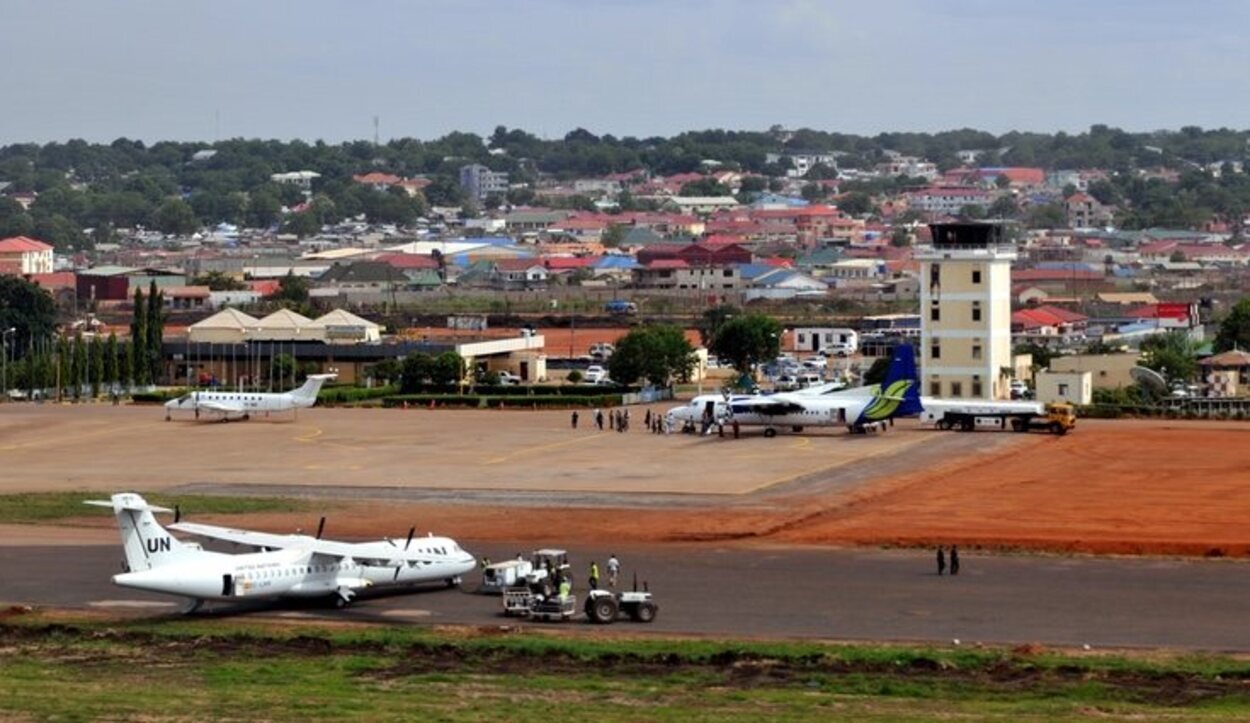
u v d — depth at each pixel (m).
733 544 171.38
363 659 126.56
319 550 145.00
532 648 128.00
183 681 120.00
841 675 120.69
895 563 160.00
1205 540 168.25
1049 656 124.69
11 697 114.44
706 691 116.56
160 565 139.88
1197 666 121.50
